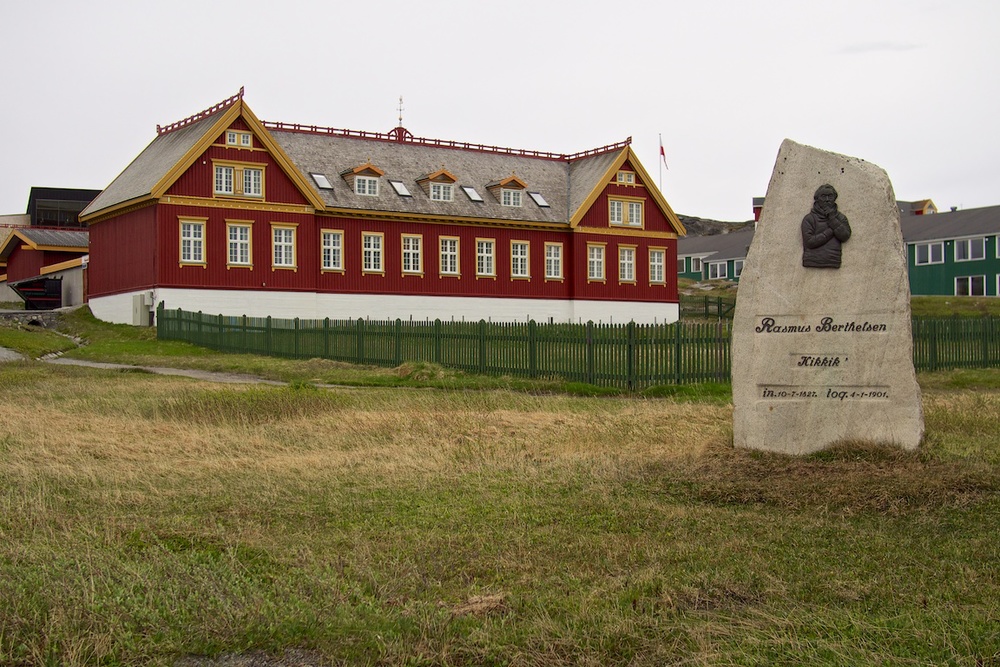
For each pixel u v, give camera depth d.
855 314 12.29
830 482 11.17
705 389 23.42
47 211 103.94
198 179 49.62
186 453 14.20
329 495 11.28
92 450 14.15
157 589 7.57
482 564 8.50
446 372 28.69
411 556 8.73
